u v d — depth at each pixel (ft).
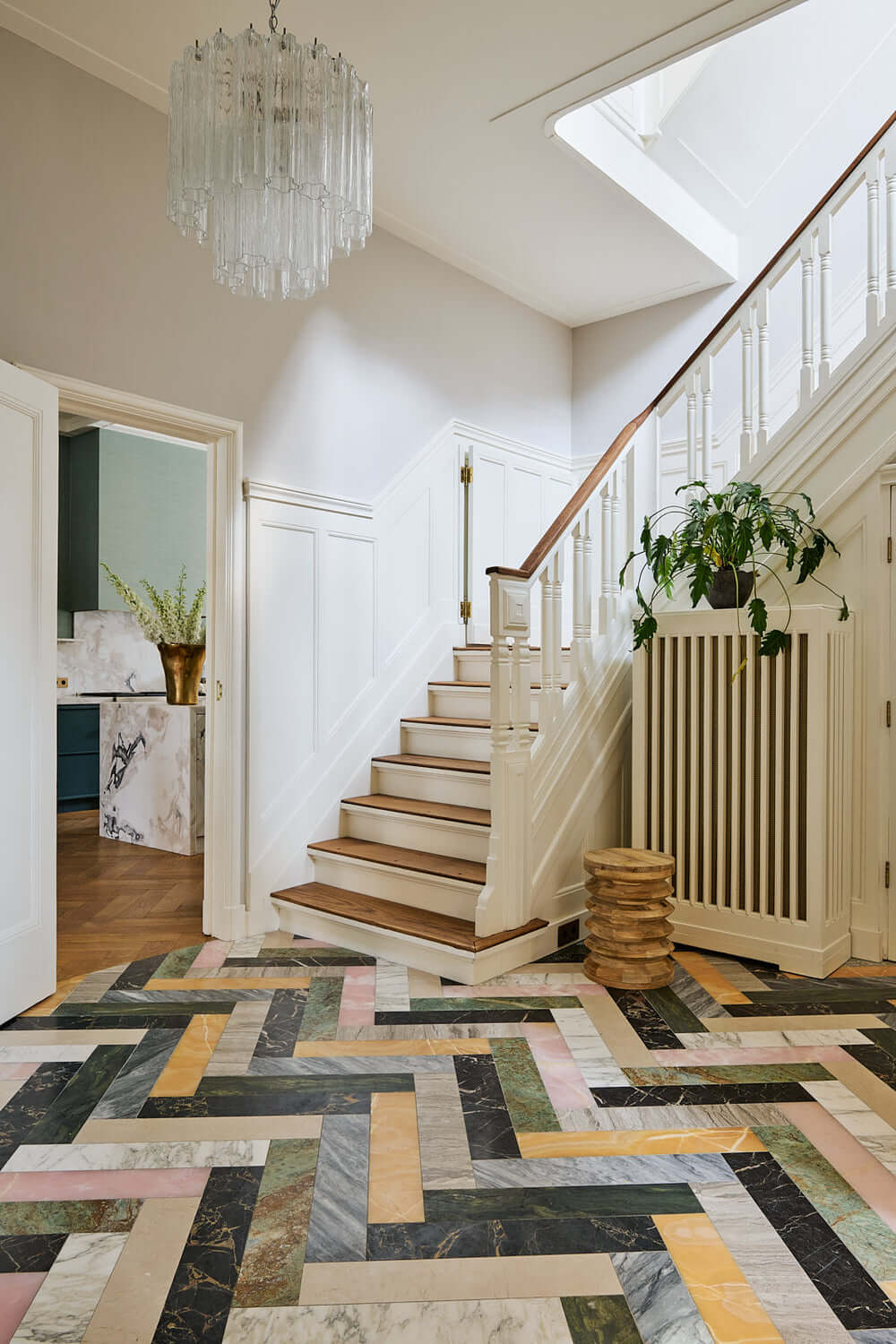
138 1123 6.70
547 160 11.78
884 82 14.40
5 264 9.05
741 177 14.98
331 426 12.74
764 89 13.69
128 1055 7.91
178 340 10.68
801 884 10.55
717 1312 4.70
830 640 10.31
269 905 11.77
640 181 12.99
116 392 9.98
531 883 10.64
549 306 16.81
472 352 15.44
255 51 6.37
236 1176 5.98
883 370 10.78
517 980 9.90
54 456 9.30
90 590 21.61
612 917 9.68
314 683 12.44
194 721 16.12
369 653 13.41
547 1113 6.86
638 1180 5.94
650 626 11.28
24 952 8.87
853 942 10.93
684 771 11.31
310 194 6.71
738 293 15.81
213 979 9.89
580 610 11.71
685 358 16.42
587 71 9.91
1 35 9.06
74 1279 4.96
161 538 22.80
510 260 14.85
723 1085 7.34
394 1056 7.89
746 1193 5.79
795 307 15.24
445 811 11.86
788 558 10.66
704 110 13.23
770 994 9.53
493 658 10.15
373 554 13.44
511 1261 5.10
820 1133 6.58
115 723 17.94
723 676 10.84
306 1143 6.41
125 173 10.18
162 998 9.30
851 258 14.69
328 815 12.67
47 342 9.38
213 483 11.35
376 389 13.53
